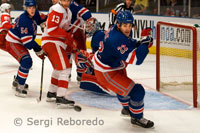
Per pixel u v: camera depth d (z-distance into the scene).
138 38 17.22
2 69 12.29
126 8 12.86
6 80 10.51
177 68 10.77
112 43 5.69
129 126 6.70
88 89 9.21
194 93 8.15
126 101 6.85
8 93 8.95
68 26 7.98
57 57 7.58
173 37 10.69
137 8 17.47
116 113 7.54
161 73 10.37
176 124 6.89
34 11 7.97
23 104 7.97
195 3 18.05
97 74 6.39
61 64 7.57
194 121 7.11
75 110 7.61
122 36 5.66
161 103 8.47
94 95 9.09
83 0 17.98
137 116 6.49
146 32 5.79
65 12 7.50
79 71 10.05
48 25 7.36
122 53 5.70
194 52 8.02
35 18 8.61
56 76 8.13
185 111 7.83
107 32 6.06
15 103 8.04
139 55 5.68
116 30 5.82
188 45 10.63
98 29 8.96
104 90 8.95
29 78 10.81
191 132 6.44
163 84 9.99
